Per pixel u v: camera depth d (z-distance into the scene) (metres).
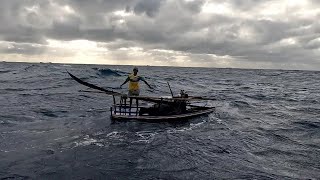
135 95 14.96
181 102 16.19
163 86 39.62
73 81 38.59
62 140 11.43
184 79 60.22
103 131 12.95
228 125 15.27
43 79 40.25
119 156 9.73
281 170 8.86
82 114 16.91
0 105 18.70
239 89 40.72
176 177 8.12
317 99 29.14
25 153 9.84
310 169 9.02
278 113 19.81
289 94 34.50
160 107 15.41
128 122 14.61
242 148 11.08
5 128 12.92
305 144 11.90
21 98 22.11
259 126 15.30
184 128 14.12
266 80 72.44
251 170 8.77
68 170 8.52
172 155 9.95
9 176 8.02
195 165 9.07
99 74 53.69
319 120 17.16
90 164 8.99
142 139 11.84
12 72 55.38
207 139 12.22
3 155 9.59
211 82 56.03
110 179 7.96
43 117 15.65
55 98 22.92
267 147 11.31
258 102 26.00
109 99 24.03
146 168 8.75
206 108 18.36
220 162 9.41
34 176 8.08
